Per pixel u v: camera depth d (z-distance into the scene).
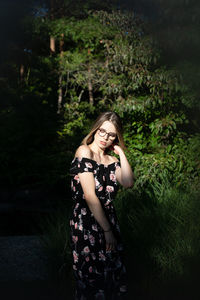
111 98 6.41
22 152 7.41
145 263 2.75
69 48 7.87
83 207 2.08
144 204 3.62
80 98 7.52
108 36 5.79
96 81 6.67
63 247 3.08
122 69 5.58
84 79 6.99
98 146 2.19
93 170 2.05
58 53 8.16
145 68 5.36
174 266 2.70
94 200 1.98
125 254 2.80
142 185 4.36
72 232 2.12
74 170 2.06
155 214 3.19
